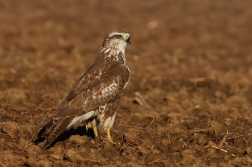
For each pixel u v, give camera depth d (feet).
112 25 140.26
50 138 44.04
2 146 46.34
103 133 50.39
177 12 162.81
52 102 62.49
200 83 78.48
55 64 90.94
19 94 62.39
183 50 111.65
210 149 47.29
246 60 103.45
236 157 46.11
